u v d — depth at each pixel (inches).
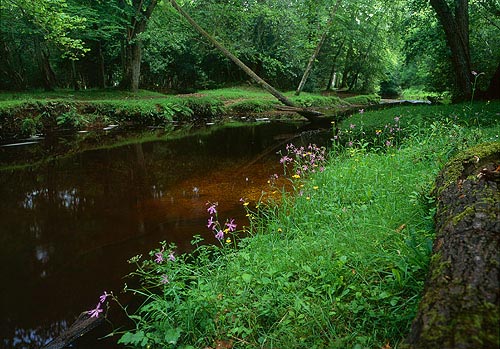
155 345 89.2
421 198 130.3
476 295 52.0
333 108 884.6
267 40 951.0
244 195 214.4
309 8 631.2
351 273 95.2
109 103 518.3
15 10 586.2
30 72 831.7
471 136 192.2
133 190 231.1
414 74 1525.6
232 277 111.2
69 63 880.3
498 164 103.3
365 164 207.3
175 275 114.4
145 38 665.0
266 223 163.8
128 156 344.8
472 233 69.7
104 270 132.2
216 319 91.0
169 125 565.6
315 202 163.2
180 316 93.5
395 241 106.1
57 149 374.6
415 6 594.9
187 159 330.6
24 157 336.5
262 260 115.7
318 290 93.1
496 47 644.1
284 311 87.9
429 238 91.0
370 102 1073.5
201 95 805.2
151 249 147.3
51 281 125.5
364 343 71.2
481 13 596.1
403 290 83.3
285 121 650.2
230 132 508.7
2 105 412.2
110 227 171.3
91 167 299.4
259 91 1018.1
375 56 1316.4
